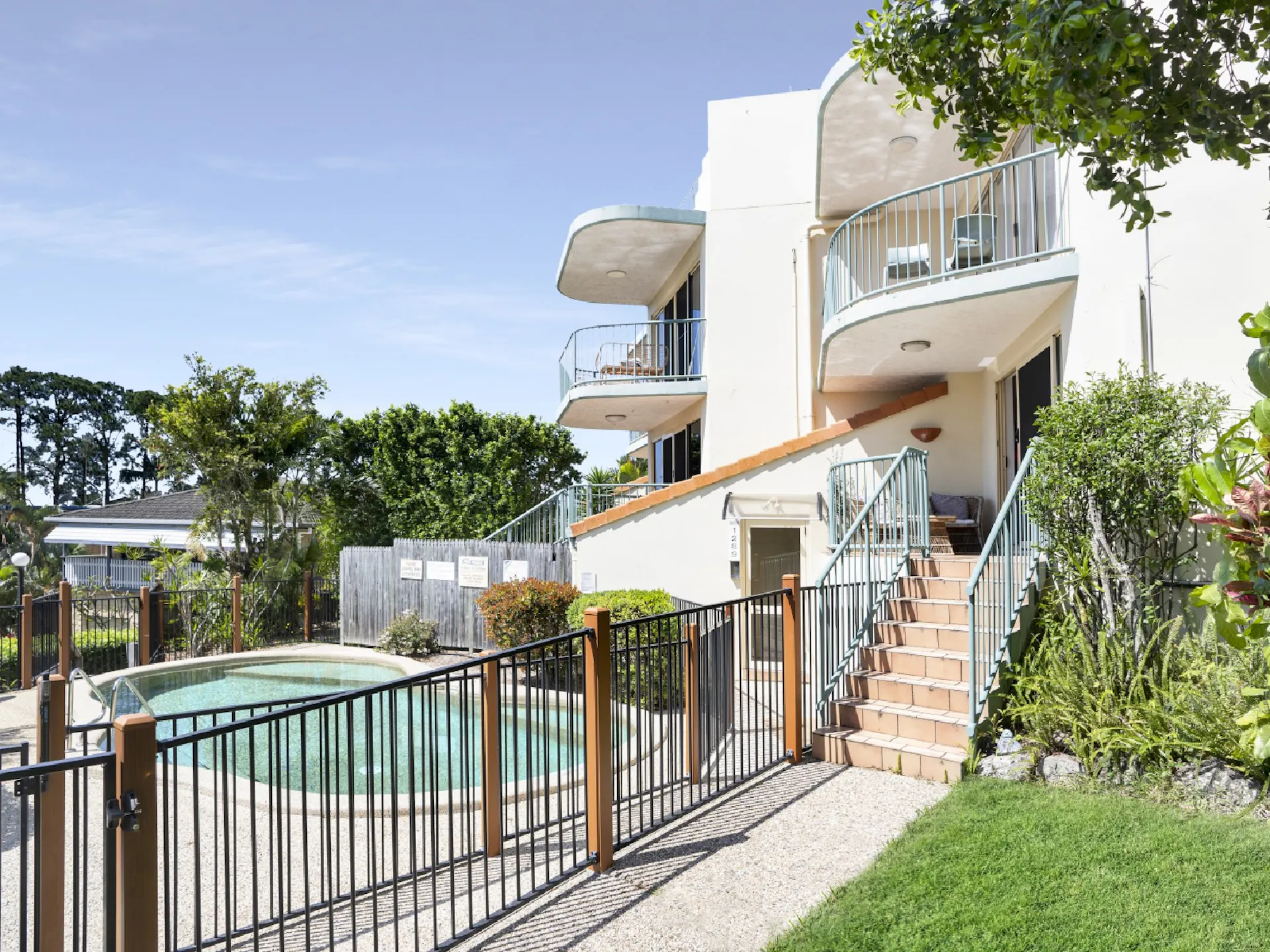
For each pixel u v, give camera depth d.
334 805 6.99
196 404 19.41
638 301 21.55
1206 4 3.33
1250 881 4.33
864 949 3.93
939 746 6.96
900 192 13.20
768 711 7.52
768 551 13.23
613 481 31.42
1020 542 7.93
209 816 6.87
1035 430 10.49
